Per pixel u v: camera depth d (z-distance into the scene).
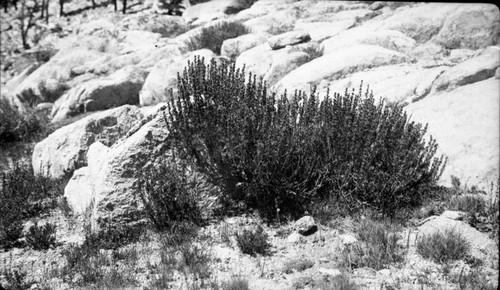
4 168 10.22
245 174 6.54
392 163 6.36
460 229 5.72
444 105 8.13
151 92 13.47
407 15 12.70
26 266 5.81
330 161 6.62
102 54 21.05
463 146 7.23
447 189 6.66
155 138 6.58
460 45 11.04
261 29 16.70
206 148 6.61
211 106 6.71
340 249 5.64
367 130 6.65
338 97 6.92
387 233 5.66
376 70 10.12
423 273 5.13
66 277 5.46
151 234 6.17
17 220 6.90
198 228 6.16
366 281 5.02
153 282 5.17
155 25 24.94
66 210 7.20
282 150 6.35
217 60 12.45
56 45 30.28
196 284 5.06
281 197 6.45
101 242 5.98
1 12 41.91
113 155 6.47
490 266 5.16
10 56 31.17
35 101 17.81
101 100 14.62
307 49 12.44
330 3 20.12
